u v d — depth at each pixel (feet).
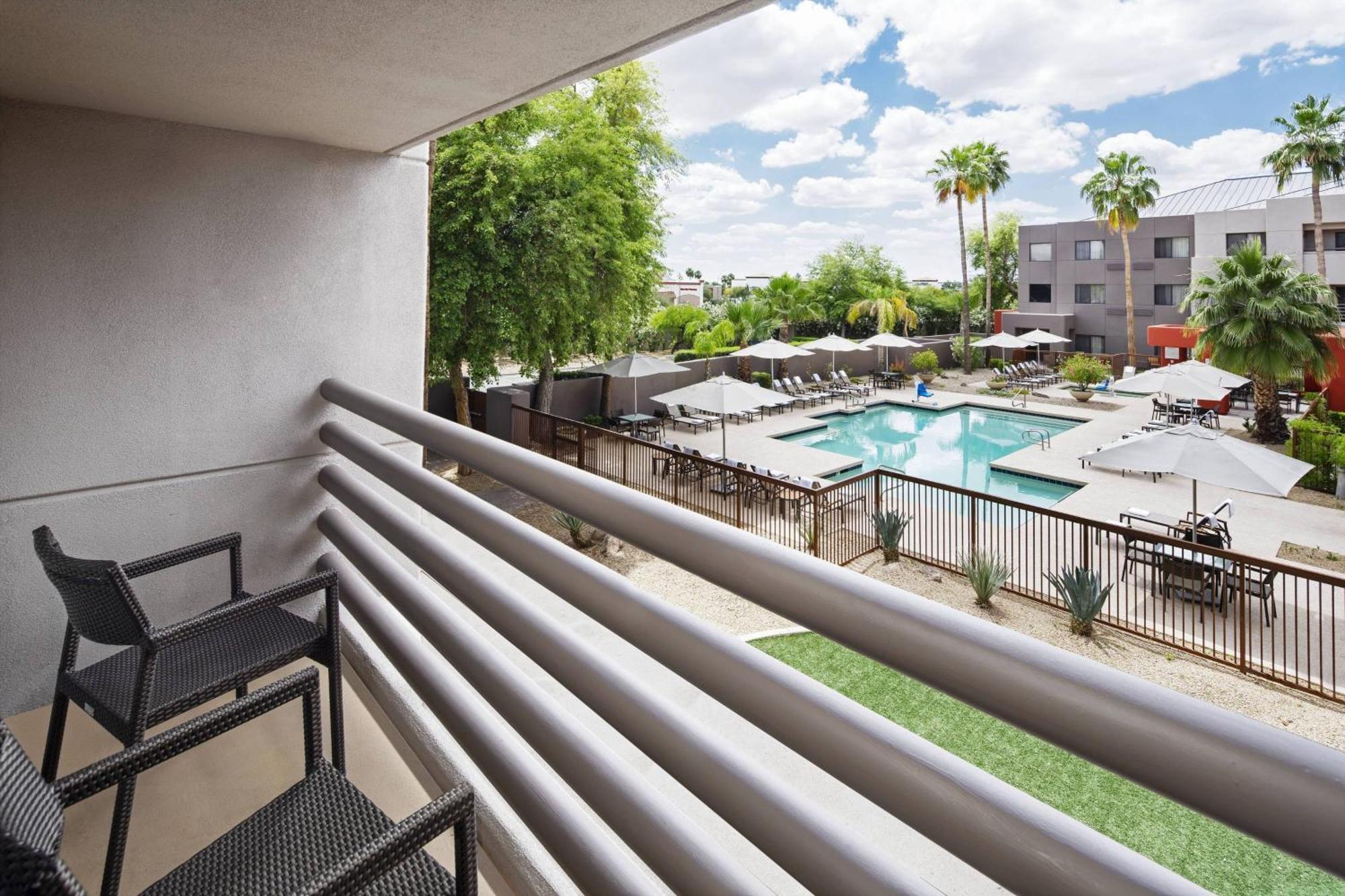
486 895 5.05
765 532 32.32
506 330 44.88
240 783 6.31
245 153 8.31
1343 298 88.79
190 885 3.51
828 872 2.60
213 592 8.59
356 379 9.42
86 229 7.44
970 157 122.11
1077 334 120.16
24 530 7.39
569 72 5.77
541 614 4.50
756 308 106.11
